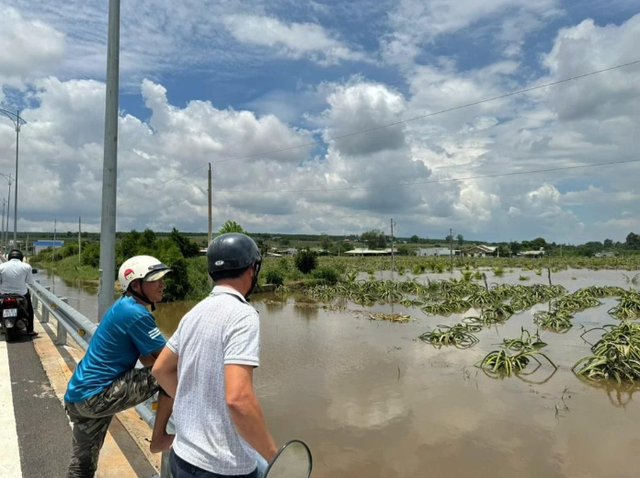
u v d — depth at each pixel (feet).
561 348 44.55
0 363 22.71
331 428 25.66
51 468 12.64
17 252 29.07
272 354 41.73
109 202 19.79
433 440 24.23
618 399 30.32
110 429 15.48
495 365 36.65
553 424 26.25
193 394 5.99
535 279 130.62
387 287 90.89
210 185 84.58
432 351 43.06
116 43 20.11
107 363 8.90
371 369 36.94
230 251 6.43
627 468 21.50
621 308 62.64
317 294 88.12
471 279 126.52
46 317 33.71
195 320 6.21
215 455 5.82
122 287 9.52
